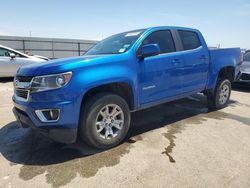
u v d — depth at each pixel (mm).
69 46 22609
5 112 5492
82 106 3197
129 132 4125
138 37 3885
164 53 4148
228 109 5660
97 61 3219
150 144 3619
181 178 2717
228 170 2879
